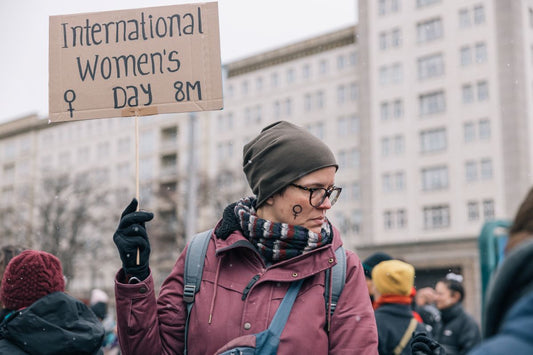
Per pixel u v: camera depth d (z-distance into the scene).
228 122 52.69
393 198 40.84
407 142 40.84
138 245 2.30
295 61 49.34
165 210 50.75
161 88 2.73
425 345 2.55
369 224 41.47
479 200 37.91
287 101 49.53
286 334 2.23
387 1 42.88
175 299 2.45
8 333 2.62
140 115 2.72
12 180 68.75
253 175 2.51
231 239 2.40
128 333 2.32
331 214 45.25
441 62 40.31
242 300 2.32
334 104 46.91
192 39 2.76
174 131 56.53
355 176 44.88
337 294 2.35
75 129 64.50
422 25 41.25
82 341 2.66
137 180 2.51
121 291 2.30
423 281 38.62
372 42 43.06
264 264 2.37
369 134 42.38
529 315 1.22
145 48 2.76
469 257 36.38
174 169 54.44
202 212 45.50
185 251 2.51
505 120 37.66
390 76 42.06
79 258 50.09
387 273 4.07
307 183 2.38
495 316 1.35
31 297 2.71
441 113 39.84
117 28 2.78
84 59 2.78
